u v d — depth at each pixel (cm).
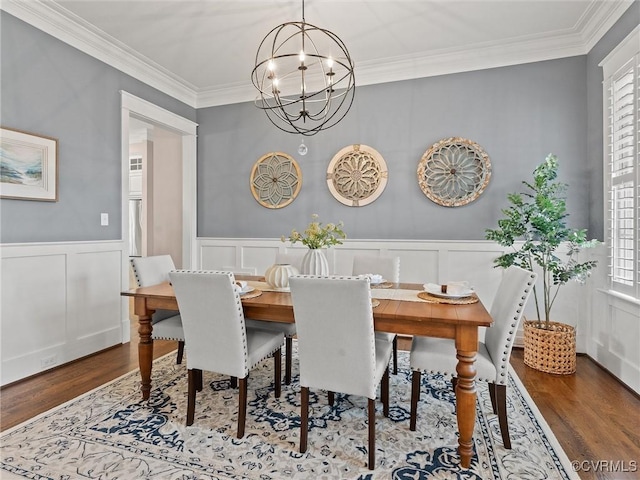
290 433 191
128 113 345
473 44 324
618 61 255
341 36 309
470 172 344
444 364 183
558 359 266
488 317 165
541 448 177
